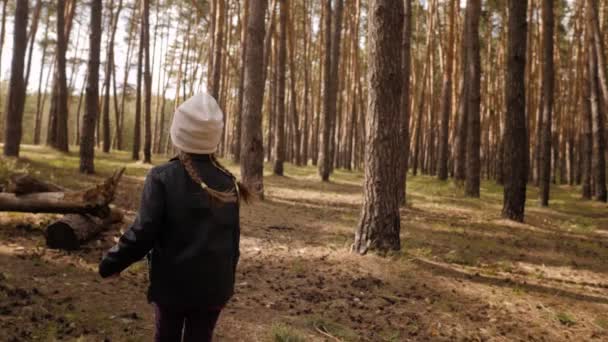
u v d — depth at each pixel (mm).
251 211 11375
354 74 35406
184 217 2295
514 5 12906
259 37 13219
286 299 5527
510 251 9422
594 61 21781
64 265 5602
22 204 6211
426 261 7723
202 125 2371
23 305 4320
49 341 3748
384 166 7641
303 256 7480
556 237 11430
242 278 6191
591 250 10164
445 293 6301
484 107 42500
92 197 6402
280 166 21359
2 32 35688
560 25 34219
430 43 34188
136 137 24531
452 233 10711
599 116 21531
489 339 5000
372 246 7645
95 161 20672
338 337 4598
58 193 6434
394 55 7613
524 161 13297
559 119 38156
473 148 18594
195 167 2387
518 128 13203
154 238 2283
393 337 4727
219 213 2379
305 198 15070
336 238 9023
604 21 28078
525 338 5117
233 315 4879
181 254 2291
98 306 4605
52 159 17875
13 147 15148
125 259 2275
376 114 7656
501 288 6762
